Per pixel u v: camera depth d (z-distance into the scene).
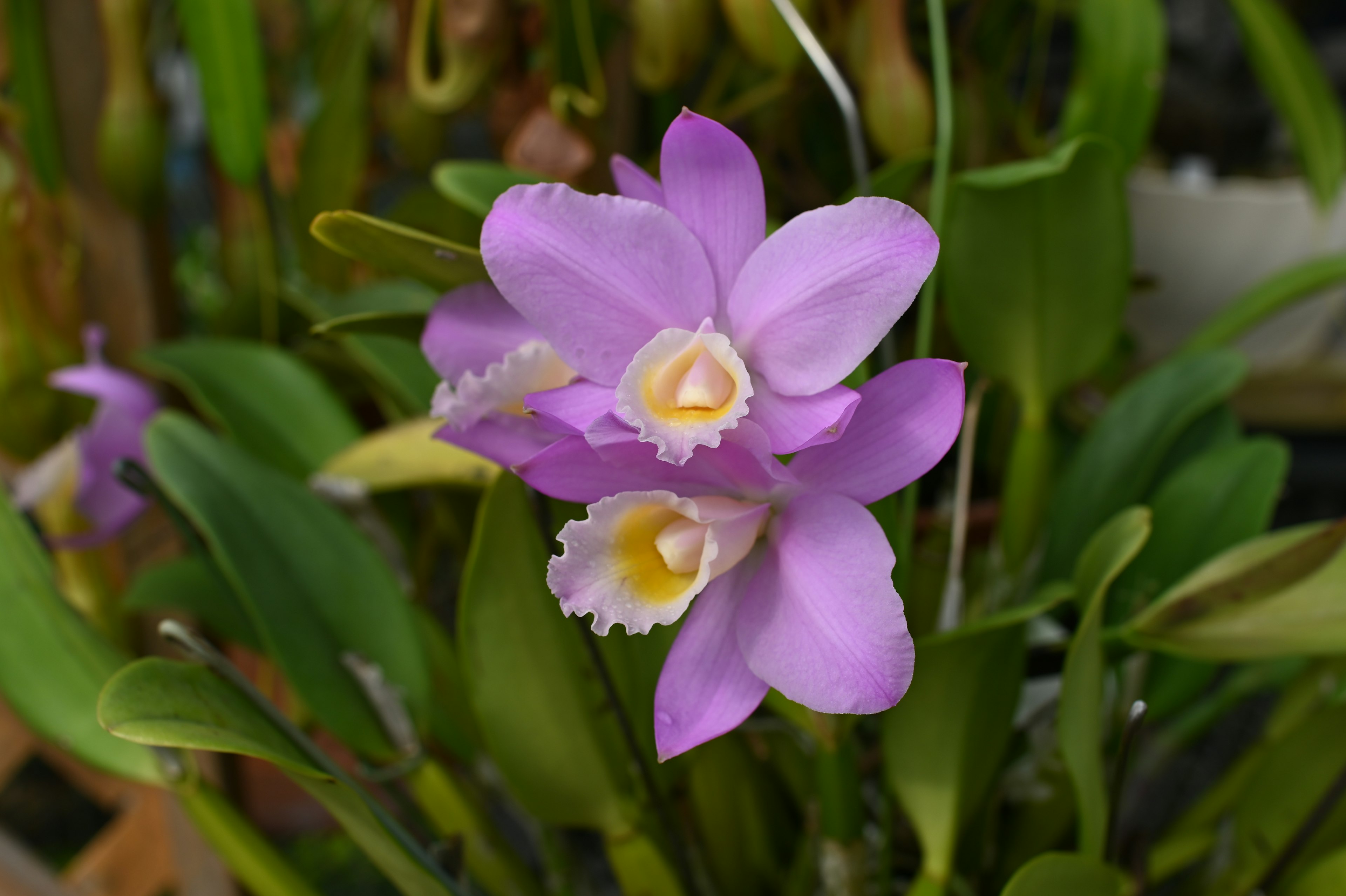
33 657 0.51
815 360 0.40
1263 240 0.78
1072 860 0.47
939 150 0.50
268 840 0.52
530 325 0.44
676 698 0.42
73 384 0.59
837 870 0.51
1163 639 0.50
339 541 0.53
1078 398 0.77
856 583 0.40
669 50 0.61
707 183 0.42
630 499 0.42
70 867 0.88
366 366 0.59
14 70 0.65
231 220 0.81
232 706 0.45
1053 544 0.58
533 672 0.50
